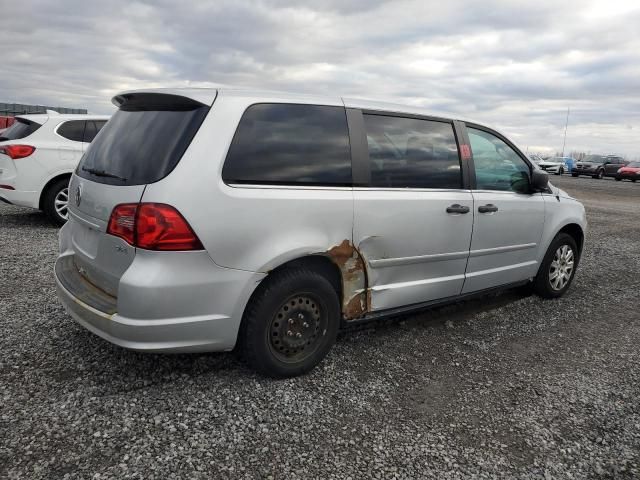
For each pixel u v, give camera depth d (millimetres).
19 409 2641
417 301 3783
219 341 2824
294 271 3029
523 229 4504
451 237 3836
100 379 2988
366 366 3404
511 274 4531
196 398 2861
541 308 4867
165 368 3166
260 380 3105
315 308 3156
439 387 3189
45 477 2176
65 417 2602
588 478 2406
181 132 2750
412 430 2705
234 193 2758
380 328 4078
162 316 2604
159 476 2229
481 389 3197
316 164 3125
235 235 2742
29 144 7000
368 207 3289
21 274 4902
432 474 2367
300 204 2979
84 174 3178
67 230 3488
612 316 4781
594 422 2881
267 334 2973
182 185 2617
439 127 3891
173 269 2604
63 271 3225
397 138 3596
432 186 3740
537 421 2861
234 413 2742
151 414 2678
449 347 3811
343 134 3293
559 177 32906
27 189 7035
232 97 2916
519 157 4574
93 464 2273
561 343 4035
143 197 2605
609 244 8664
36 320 3773
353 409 2869
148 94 3059
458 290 4090
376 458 2455
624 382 3396
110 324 2627
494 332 4176
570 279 5270
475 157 4105
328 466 2375
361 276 3371
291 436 2582
